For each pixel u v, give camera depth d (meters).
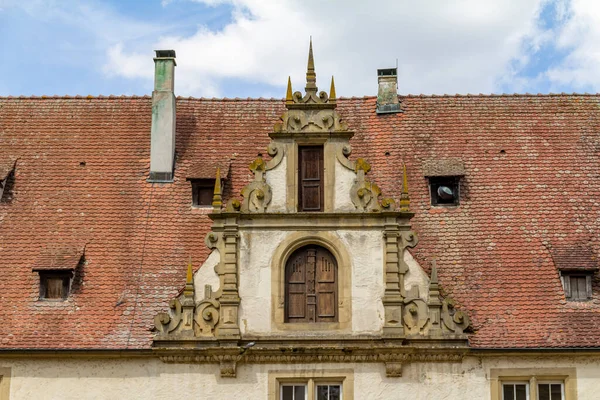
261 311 25.88
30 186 29.50
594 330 25.70
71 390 25.61
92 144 30.80
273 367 25.72
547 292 26.62
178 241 28.08
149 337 25.77
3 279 27.00
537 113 31.45
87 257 27.56
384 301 25.70
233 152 30.56
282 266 26.16
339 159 26.75
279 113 31.80
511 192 29.11
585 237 27.91
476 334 25.72
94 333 25.88
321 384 25.86
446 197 28.80
